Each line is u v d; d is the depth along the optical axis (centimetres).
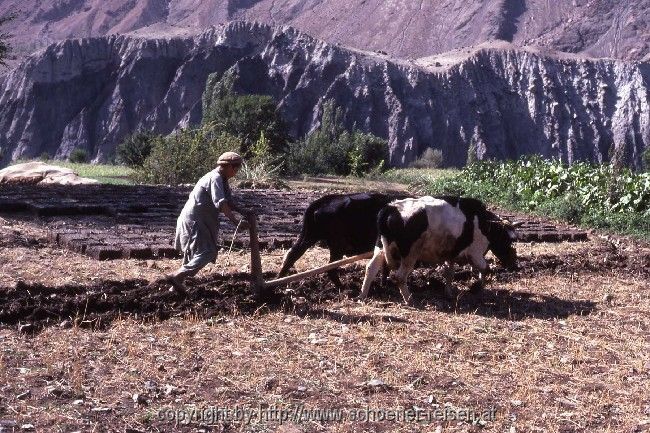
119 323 848
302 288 1041
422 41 16150
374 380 713
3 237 1289
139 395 648
